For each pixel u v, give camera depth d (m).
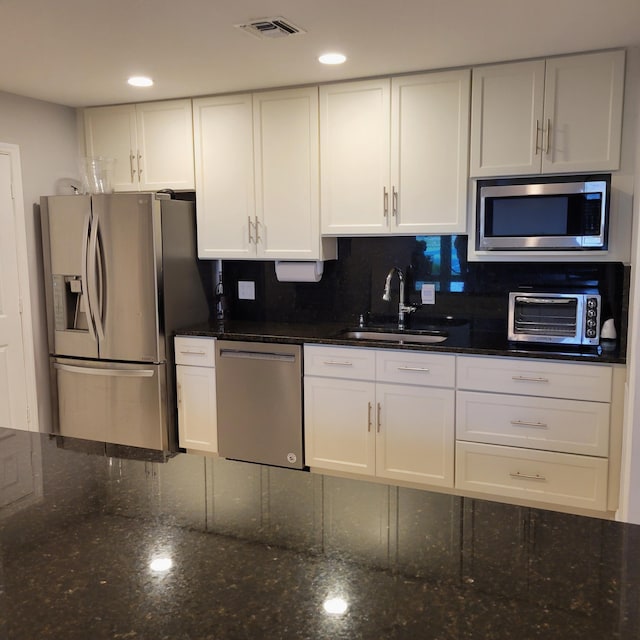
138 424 3.78
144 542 1.15
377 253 3.84
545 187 3.02
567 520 1.23
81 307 3.86
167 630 0.89
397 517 1.24
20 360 3.87
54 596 0.98
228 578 1.02
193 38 2.71
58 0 2.27
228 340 3.60
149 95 3.78
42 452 1.67
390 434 3.29
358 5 2.34
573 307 3.00
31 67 3.16
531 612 0.92
